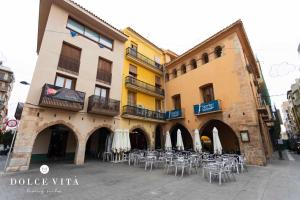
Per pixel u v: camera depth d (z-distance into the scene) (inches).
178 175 308.8
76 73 473.7
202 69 626.5
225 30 562.9
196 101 617.6
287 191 208.1
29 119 371.9
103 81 540.7
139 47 733.9
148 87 704.4
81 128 454.6
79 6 500.4
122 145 502.0
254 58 664.4
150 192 210.8
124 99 605.3
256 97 583.8
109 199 187.0
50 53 432.1
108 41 601.3
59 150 516.7
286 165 417.4
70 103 420.8
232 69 529.7
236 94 503.2
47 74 416.5
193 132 603.2
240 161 351.3
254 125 447.2
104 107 493.0
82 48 506.0
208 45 624.1
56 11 468.4
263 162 413.4
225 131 667.4
